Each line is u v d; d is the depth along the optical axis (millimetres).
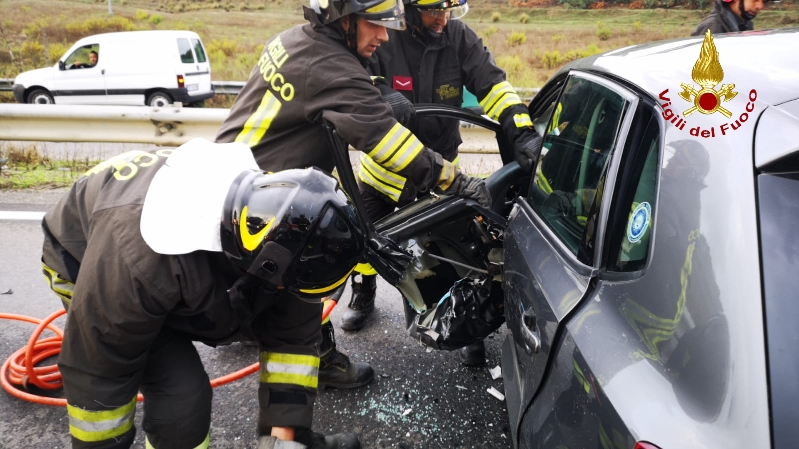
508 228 1912
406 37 2484
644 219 1153
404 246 2072
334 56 1880
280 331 1551
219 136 2092
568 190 1582
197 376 1492
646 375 983
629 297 1110
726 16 3232
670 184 1103
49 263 1582
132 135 5070
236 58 14945
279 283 1228
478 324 2092
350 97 1854
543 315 1363
